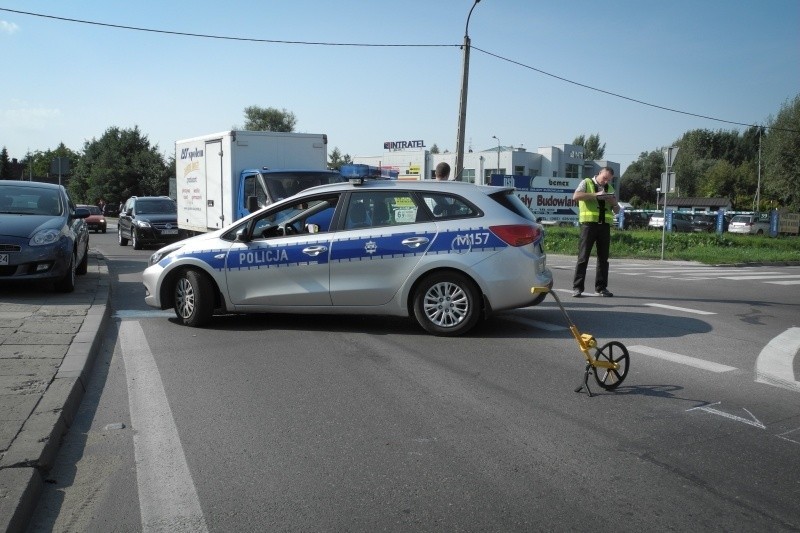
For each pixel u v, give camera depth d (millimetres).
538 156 71812
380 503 3465
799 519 3299
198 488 3660
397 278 7340
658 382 5645
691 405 5031
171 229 21891
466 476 3783
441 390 5398
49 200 11156
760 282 13922
